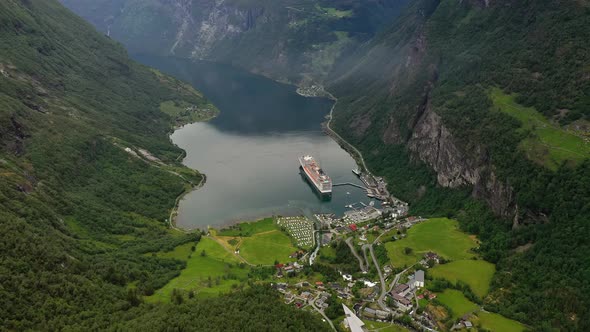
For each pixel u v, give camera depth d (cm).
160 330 17962
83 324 18400
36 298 18788
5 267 19312
